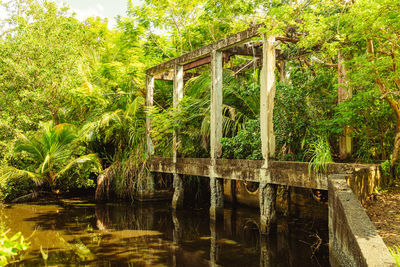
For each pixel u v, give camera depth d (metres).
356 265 3.34
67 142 12.19
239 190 10.16
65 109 13.53
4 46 11.13
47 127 11.98
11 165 12.30
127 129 11.97
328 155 5.73
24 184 12.30
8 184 11.77
